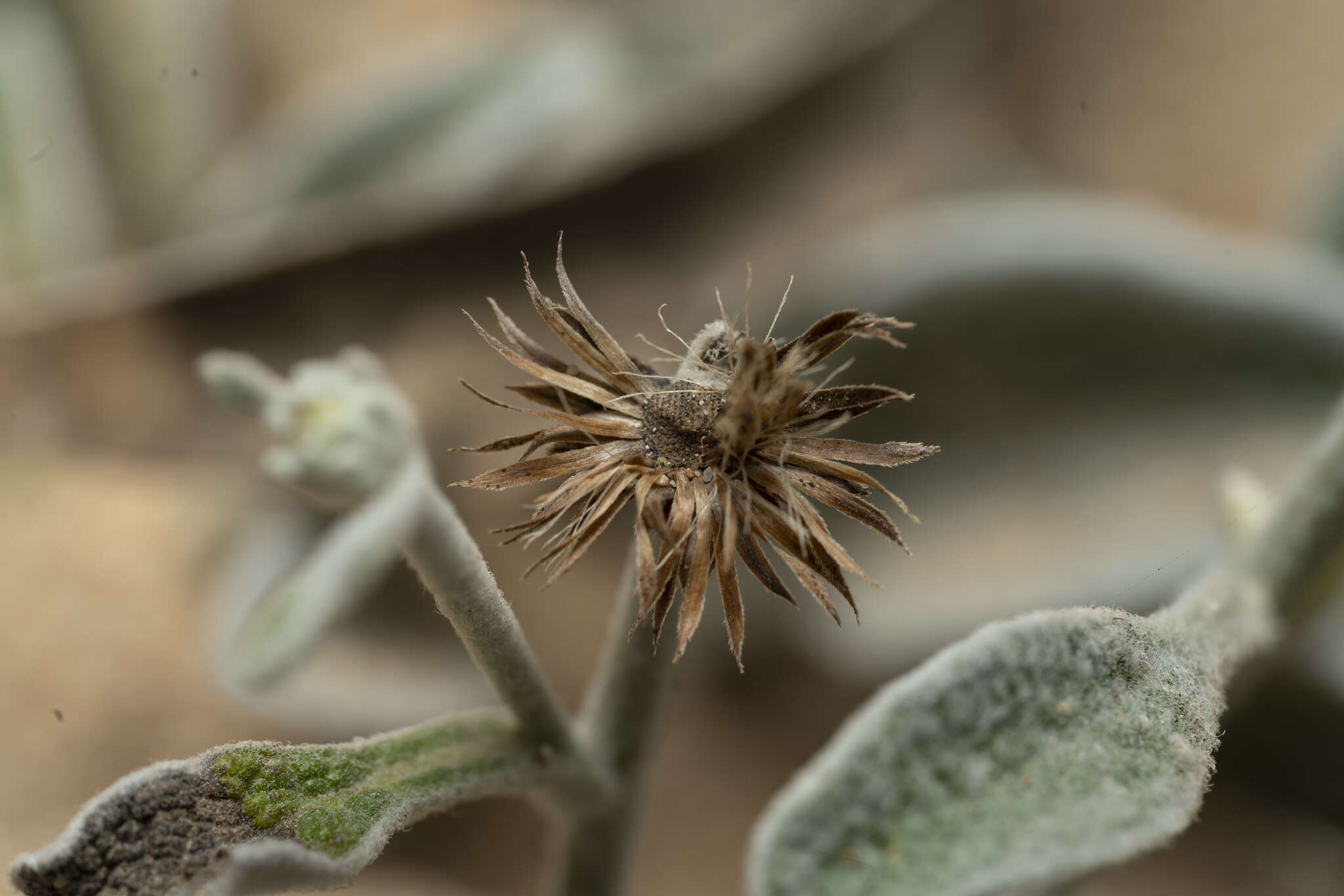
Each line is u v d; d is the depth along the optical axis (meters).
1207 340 0.25
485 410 0.31
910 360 0.25
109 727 0.28
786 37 0.30
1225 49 0.47
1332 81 0.45
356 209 0.28
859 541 0.25
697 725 0.30
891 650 0.24
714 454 0.14
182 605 0.32
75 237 0.35
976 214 0.26
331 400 0.15
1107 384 0.25
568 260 0.29
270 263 0.27
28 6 0.35
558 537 0.14
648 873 0.28
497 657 0.14
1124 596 0.14
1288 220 0.31
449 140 0.34
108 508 0.34
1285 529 0.16
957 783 0.14
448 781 0.14
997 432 0.25
